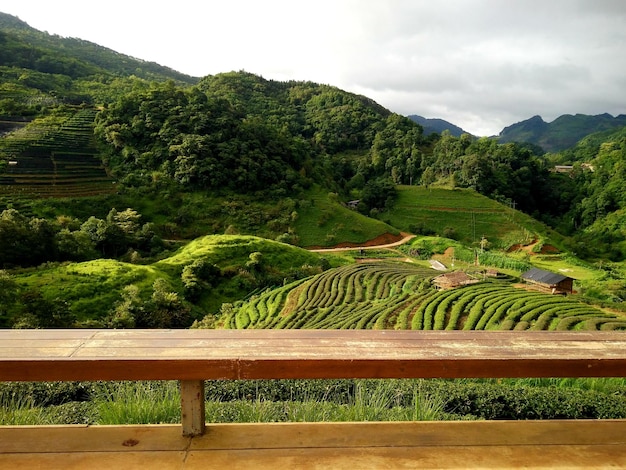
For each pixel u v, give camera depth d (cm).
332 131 12181
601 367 243
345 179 9744
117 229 4809
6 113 7581
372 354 240
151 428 257
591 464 232
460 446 244
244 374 233
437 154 10281
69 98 9494
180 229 5834
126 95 7706
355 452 237
